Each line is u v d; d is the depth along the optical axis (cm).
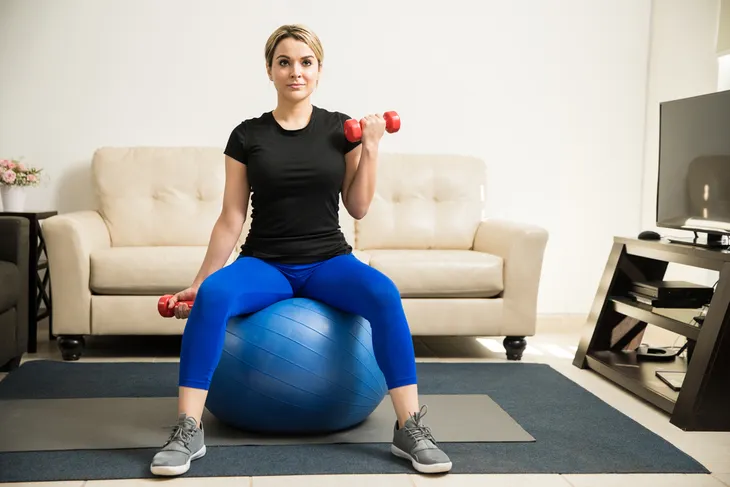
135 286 338
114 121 418
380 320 217
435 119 441
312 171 234
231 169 241
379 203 410
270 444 227
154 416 253
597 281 457
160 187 398
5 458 211
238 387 224
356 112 434
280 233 237
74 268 336
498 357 370
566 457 223
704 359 258
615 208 457
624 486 202
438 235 411
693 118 304
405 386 217
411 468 210
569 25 447
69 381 300
